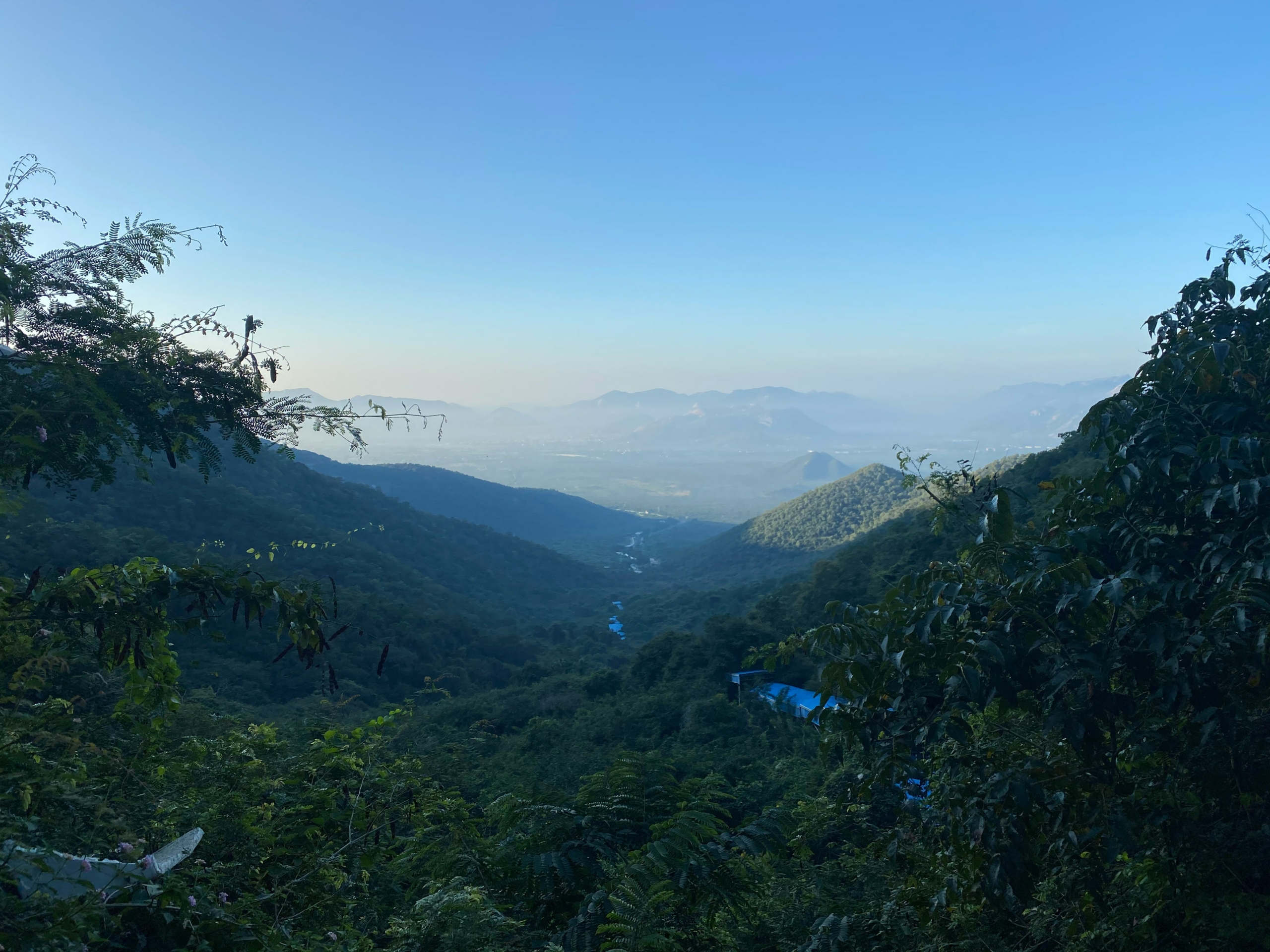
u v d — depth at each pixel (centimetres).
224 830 315
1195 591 297
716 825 407
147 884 208
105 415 232
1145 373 358
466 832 418
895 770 339
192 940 209
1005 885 292
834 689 351
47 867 184
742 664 3475
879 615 362
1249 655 279
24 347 248
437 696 4275
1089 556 327
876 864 481
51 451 240
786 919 485
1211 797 308
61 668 259
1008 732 352
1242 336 354
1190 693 283
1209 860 296
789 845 418
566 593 13488
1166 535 327
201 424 267
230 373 272
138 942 212
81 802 210
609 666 6309
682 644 3938
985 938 335
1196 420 336
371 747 437
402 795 416
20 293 241
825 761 382
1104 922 313
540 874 377
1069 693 307
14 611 245
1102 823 301
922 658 325
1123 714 319
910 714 335
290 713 2366
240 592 277
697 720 2784
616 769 437
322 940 297
